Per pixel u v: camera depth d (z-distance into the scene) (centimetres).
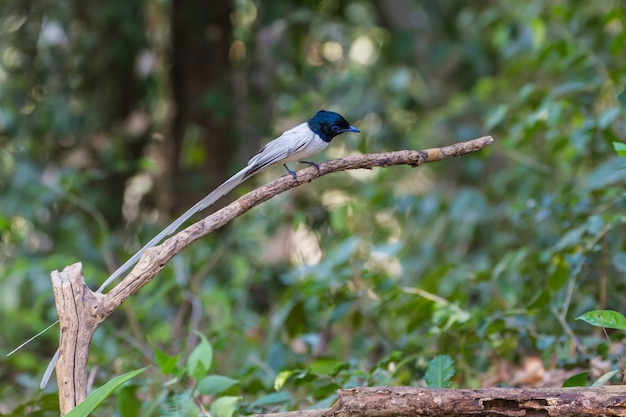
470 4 1844
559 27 1411
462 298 965
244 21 1852
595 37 1307
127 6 1641
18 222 1585
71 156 1719
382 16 1841
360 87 1616
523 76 1584
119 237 1594
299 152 679
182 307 1062
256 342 1114
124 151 1775
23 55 1705
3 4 1719
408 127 1653
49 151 1698
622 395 473
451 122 1652
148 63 1862
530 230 1272
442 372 610
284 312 976
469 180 1642
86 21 1686
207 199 612
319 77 1830
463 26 1797
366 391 495
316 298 966
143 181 1889
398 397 489
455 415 484
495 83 1437
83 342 531
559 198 964
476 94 1502
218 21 1758
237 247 1477
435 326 829
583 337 816
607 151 1103
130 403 716
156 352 655
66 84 1709
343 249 1002
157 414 755
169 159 1812
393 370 766
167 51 1875
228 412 636
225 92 1714
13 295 1346
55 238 1544
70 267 543
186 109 1770
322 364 799
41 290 1208
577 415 473
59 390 527
